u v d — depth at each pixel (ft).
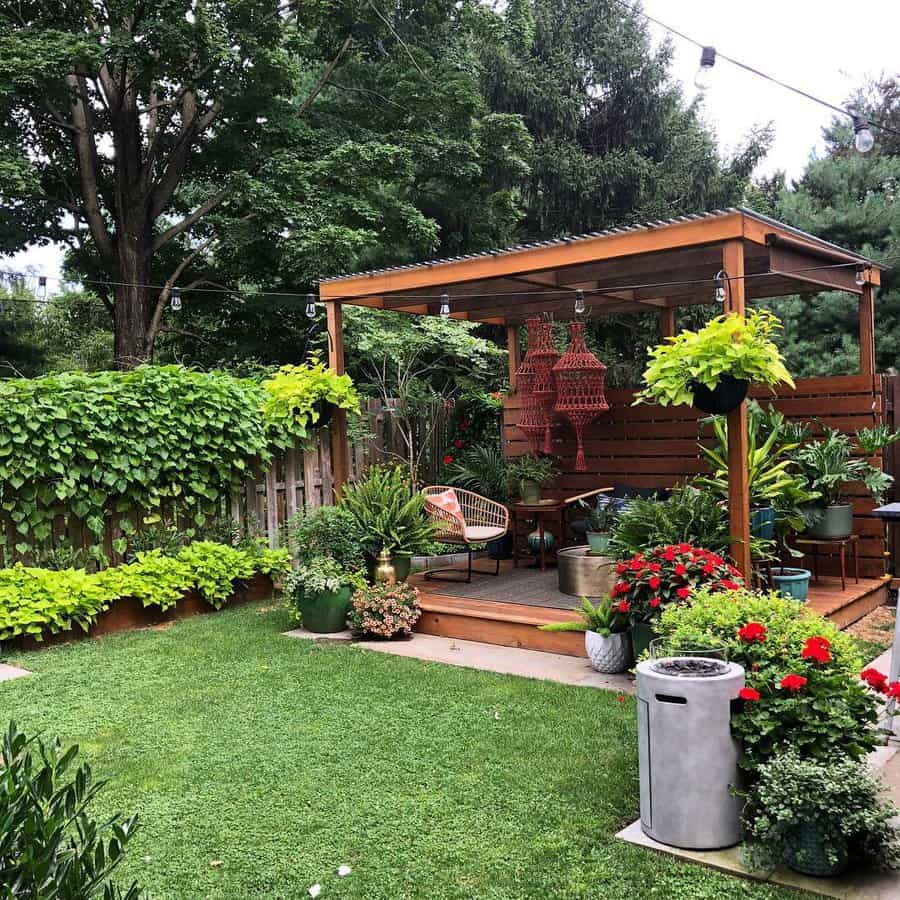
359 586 19.74
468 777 11.07
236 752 12.11
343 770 11.39
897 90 48.49
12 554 19.61
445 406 32.71
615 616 15.42
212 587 21.89
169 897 8.34
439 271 20.38
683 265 19.03
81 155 39.75
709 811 9.01
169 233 41.19
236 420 23.35
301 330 44.29
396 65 42.34
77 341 52.31
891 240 39.60
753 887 8.30
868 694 9.73
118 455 20.88
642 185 49.32
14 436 18.88
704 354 14.60
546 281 20.65
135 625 20.65
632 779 10.89
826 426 21.16
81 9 37.06
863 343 21.93
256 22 37.73
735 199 50.21
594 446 25.34
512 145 44.19
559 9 51.37
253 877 8.71
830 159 44.47
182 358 47.42
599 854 9.02
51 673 16.53
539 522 23.79
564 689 14.67
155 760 11.87
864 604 19.76
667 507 16.42
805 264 18.65
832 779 8.35
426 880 8.59
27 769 5.36
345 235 36.09
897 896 8.07
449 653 17.48
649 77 50.52
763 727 8.93
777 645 10.03
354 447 28.50
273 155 39.68
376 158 38.29
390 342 33.37
